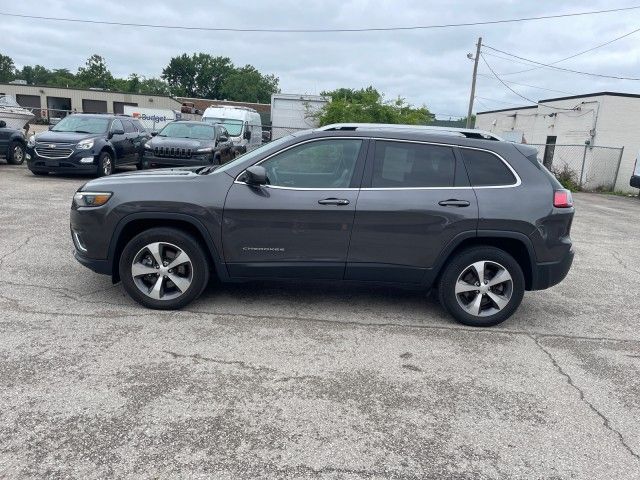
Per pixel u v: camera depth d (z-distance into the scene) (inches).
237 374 148.8
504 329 195.9
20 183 488.1
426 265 189.6
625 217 546.6
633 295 251.0
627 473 114.7
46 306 190.4
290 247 186.9
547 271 192.4
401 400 139.9
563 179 916.6
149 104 2236.7
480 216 185.8
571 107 986.7
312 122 990.4
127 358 154.3
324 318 195.2
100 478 104.5
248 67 4097.0
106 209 184.9
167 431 120.6
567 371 163.3
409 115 968.9
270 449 116.3
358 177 187.2
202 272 190.1
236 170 188.5
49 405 128.1
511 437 126.0
